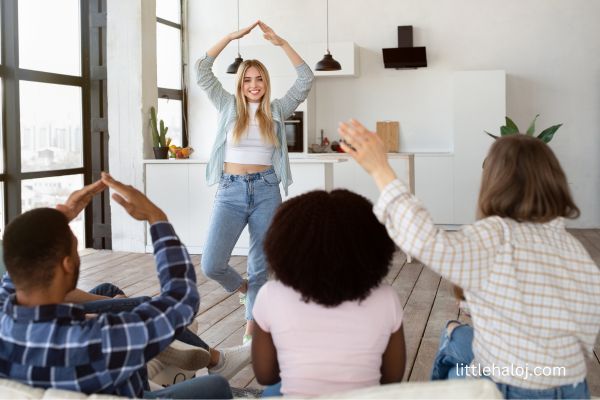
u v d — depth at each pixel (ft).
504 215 4.96
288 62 26.09
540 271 4.72
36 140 19.60
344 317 4.73
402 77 26.61
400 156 20.18
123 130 21.50
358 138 4.67
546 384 4.73
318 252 4.55
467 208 25.03
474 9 25.88
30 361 4.29
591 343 4.92
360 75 26.94
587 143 25.45
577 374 4.78
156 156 21.67
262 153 11.49
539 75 25.62
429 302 14.47
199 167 21.25
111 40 21.33
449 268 4.58
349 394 3.67
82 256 20.85
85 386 4.35
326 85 27.30
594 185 25.52
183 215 21.47
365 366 4.75
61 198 20.80
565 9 25.26
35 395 3.93
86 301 7.53
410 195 4.58
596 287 4.85
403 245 4.53
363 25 26.76
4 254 4.33
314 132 27.35
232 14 27.66
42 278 4.33
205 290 15.99
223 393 5.59
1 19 18.25
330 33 27.02
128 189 5.10
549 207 4.86
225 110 11.59
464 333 5.84
